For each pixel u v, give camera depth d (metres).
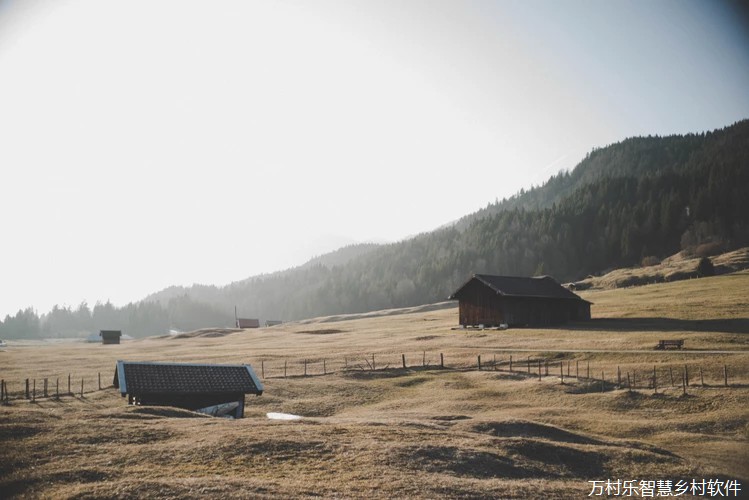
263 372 54.84
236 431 22.97
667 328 65.69
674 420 34.03
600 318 83.44
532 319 84.56
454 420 31.77
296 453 20.19
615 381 43.50
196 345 96.88
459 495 16.98
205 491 15.54
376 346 71.81
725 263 138.50
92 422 23.98
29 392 45.56
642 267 179.38
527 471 20.80
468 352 60.88
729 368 42.25
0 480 16.67
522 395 42.75
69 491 15.45
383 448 21.08
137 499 14.89
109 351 90.50
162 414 28.75
